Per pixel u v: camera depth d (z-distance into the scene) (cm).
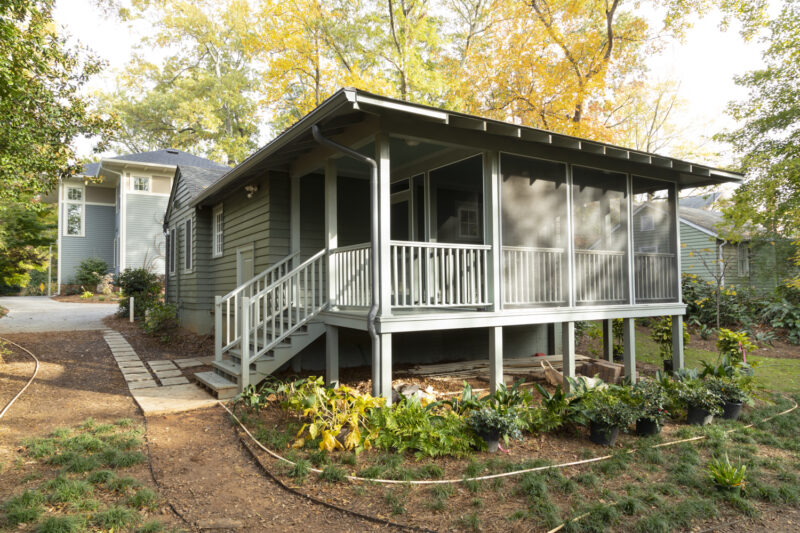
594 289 761
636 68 1675
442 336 939
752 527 350
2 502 346
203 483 400
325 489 387
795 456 491
